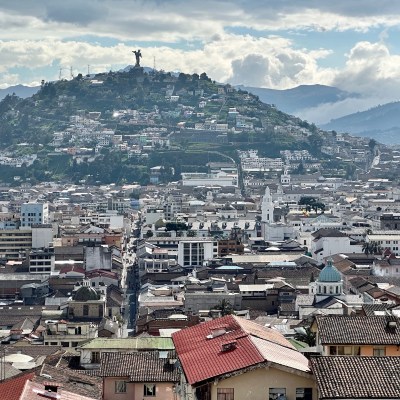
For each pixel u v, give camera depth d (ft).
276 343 507.30
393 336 559.38
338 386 424.87
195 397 453.17
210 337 517.96
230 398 438.40
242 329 514.27
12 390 501.56
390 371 435.53
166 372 572.51
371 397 417.49
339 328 569.23
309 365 451.12
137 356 588.91
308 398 438.81
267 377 438.40
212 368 453.99
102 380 587.27
